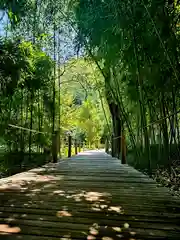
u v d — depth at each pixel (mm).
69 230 1284
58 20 4480
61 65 6629
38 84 4562
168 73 2891
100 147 15438
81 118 13352
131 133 4363
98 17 3371
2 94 3486
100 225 1359
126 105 4473
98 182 2705
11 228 1308
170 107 3508
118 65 4043
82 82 7750
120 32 3354
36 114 5254
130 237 1203
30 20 3965
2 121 4082
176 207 1721
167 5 2615
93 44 3650
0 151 4297
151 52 2924
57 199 1914
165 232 1269
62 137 8734
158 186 2494
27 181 2738
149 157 3275
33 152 5270
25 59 3631
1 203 1788
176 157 3896
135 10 2879
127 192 2201
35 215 1519
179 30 2828
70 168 4035
